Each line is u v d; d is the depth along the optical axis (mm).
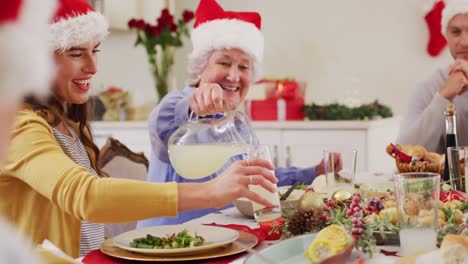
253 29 2221
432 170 2062
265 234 1331
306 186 1833
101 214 1177
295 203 1509
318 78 4387
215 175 2010
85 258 1202
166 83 4141
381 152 3924
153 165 2072
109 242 1299
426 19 4125
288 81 4082
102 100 4250
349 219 1214
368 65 4297
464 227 1166
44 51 510
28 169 1241
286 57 4438
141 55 4488
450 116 1927
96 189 1182
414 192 1125
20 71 482
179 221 1951
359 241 1137
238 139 1505
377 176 2363
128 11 4293
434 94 3131
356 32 4305
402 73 4238
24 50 482
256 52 2230
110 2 4223
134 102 4496
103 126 4086
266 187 1241
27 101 1438
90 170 1647
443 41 4098
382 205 1328
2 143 488
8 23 478
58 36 1464
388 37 4250
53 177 1209
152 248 1198
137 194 1183
